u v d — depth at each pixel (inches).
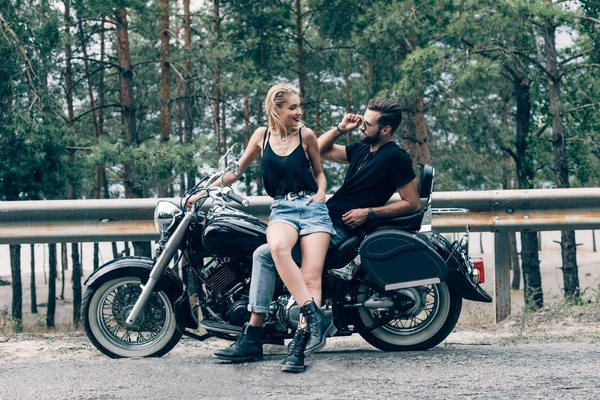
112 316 194.7
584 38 823.7
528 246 761.6
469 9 633.6
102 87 1133.7
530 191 256.2
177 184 773.9
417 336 191.0
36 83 665.0
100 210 251.8
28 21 649.6
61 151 690.8
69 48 930.1
